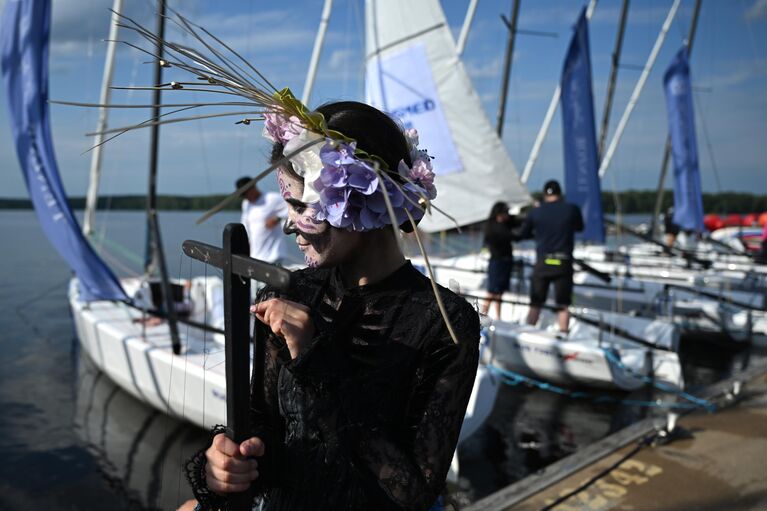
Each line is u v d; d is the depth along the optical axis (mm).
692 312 8242
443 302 1003
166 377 4723
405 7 7988
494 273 7164
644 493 3092
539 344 6055
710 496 3072
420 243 856
